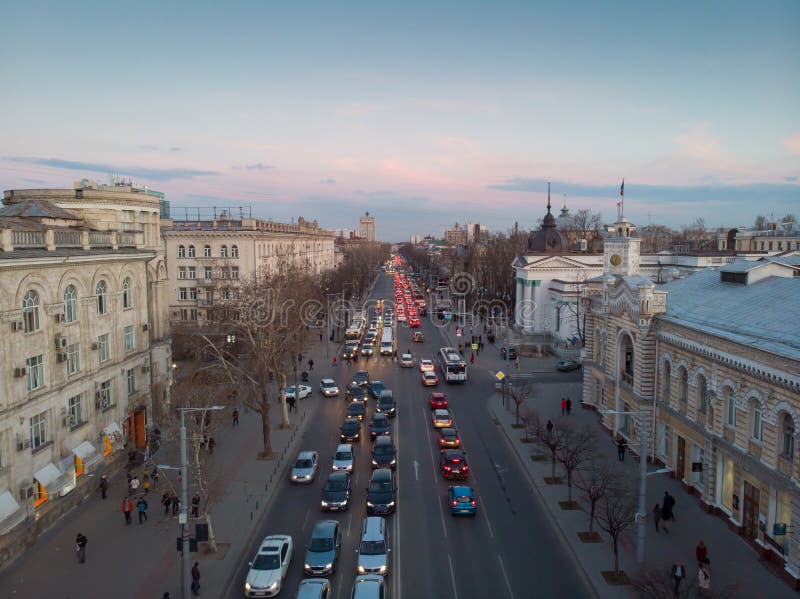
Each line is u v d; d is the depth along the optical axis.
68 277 34.88
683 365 35.31
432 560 27.56
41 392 31.83
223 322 54.41
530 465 39.41
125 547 29.31
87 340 36.91
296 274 69.38
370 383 63.06
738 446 29.45
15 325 29.67
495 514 32.50
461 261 158.88
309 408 54.44
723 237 127.38
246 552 28.81
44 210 41.50
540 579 25.94
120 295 41.53
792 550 24.58
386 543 27.48
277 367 47.62
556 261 86.25
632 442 41.19
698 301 38.78
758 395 27.73
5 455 28.77
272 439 45.47
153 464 39.22
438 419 47.59
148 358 45.53
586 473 37.75
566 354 75.38
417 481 37.06
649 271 79.62
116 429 39.19
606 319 46.94
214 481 37.06
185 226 91.31
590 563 27.02
